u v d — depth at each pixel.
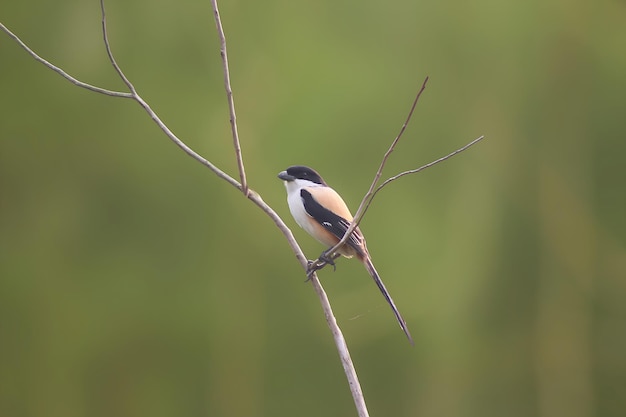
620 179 16.36
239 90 14.61
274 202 14.65
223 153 14.52
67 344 14.18
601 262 16.23
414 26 15.52
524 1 15.98
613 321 16.30
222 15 14.73
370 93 15.21
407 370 15.16
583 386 16.02
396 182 15.19
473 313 15.62
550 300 16.09
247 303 14.65
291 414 14.79
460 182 15.48
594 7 16.36
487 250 15.61
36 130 14.15
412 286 15.12
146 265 14.44
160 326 14.45
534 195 15.95
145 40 14.45
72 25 14.18
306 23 15.13
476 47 15.77
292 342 14.88
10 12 14.05
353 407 15.03
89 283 14.30
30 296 14.12
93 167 14.34
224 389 14.52
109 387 14.27
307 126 14.83
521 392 15.90
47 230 14.24
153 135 14.42
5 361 14.06
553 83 16.03
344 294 14.92
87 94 14.26
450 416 15.19
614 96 16.38
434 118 15.49
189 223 14.48
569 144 16.12
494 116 15.74
